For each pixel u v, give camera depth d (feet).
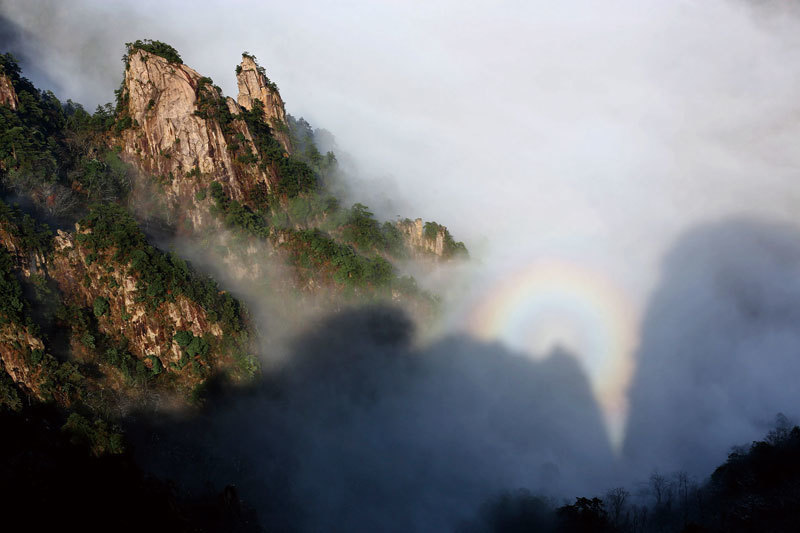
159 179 453.17
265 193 482.28
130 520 252.83
